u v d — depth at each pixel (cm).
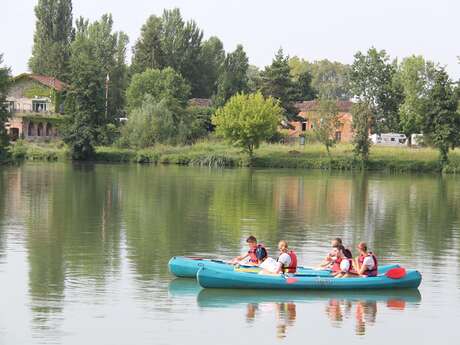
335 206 5050
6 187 5891
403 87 12912
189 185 6406
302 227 4022
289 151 10025
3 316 2214
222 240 3538
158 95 12069
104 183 6412
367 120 9419
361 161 9400
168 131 10606
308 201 5322
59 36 14312
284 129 12125
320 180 7412
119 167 8869
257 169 9150
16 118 12019
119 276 2734
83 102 10125
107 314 2258
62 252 3162
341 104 13038
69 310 2289
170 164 9756
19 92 12662
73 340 2023
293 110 11950
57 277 2702
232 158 9619
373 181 7462
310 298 2467
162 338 2064
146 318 2230
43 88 12662
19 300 2384
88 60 10412
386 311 2352
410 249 3431
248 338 2080
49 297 2428
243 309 2338
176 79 12444
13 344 1981
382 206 5112
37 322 2164
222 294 2494
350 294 2531
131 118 10619
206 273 2517
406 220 4394
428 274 2889
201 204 4953
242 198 5416
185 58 15025
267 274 2544
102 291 2514
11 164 8831
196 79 15300
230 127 9644
